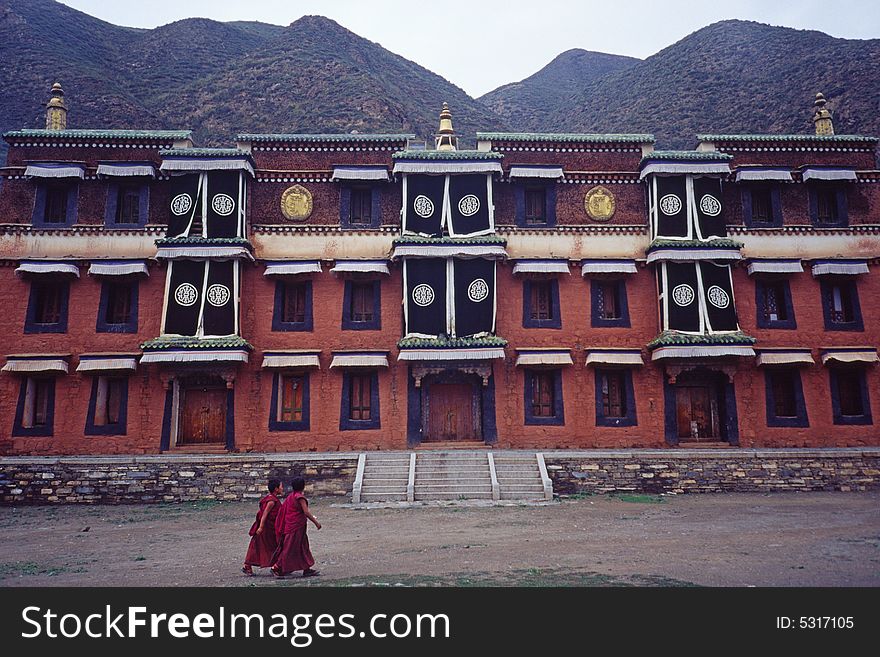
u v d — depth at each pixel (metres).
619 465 24.27
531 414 26.80
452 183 27.58
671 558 13.33
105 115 74.31
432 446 26.42
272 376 26.47
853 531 16.59
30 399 25.73
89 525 19.20
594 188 28.58
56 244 26.67
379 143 28.42
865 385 27.22
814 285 27.92
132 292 26.55
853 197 28.92
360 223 28.20
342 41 107.81
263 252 27.38
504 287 27.56
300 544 12.05
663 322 26.89
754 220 28.75
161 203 27.27
